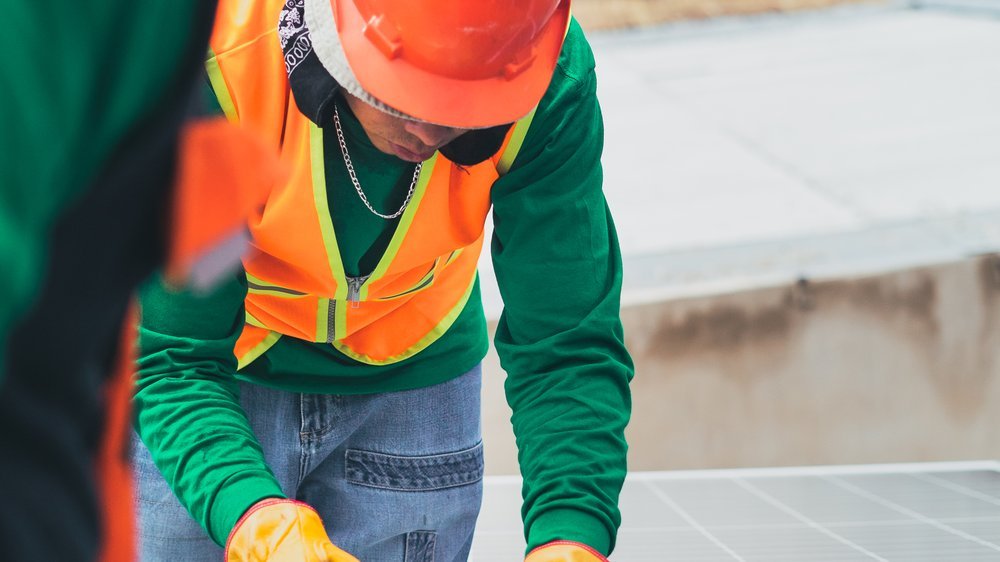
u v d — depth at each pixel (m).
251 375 2.28
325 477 2.42
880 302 5.10
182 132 0.73
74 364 0.68
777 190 6.68
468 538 2.56
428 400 2.42
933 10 11.19
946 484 3.92
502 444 4.95
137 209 0.72
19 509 0.64
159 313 1.96
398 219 2.05
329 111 1.88
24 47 0.58
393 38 1.74
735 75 9.26
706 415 5.04
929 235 5.53
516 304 2.11
